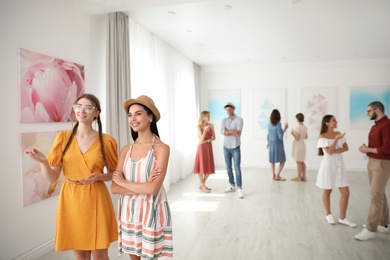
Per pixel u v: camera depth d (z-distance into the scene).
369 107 3.08
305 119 7.53
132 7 3.36
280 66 7.64
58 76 3.01
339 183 3.43
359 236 3.05
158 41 5.21
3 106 2.46
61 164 1.92
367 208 4.18
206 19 4.27
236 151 4.95
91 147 1.90
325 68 7.39
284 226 3.50
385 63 6.96
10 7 2.51
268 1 3.62
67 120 3.15
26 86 2.65
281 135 6.09
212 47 5.98
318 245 2.95
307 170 7.46
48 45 2.93
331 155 3.42
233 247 2.93
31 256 2.73
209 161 5.19
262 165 7.84
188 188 5.58
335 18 4.23
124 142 3.89
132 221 1.74
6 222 2.51
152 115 1.87
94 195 1.85
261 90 7.80
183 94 6.70
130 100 1.80
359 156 7.24
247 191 5.29
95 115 1.94
